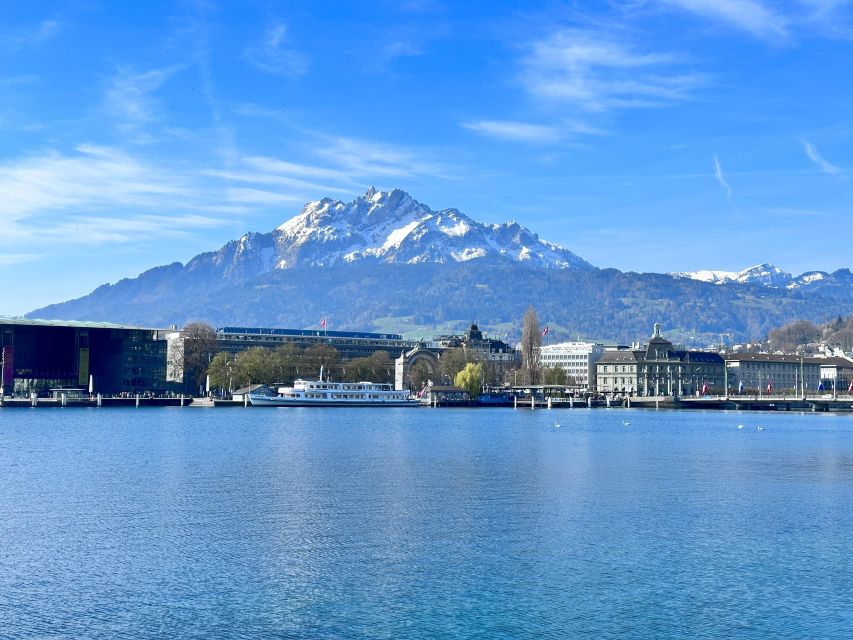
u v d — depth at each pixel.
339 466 150.88
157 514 107.31
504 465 155.00
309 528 100.81
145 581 81.56
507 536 98.25
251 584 81.06
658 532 100.88
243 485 128.62
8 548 91.50
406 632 71.00
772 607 76.62
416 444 194.38
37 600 76.56
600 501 118.75
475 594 79.12
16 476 136.88
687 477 142.75
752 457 175.25
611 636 70.69
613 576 84.38
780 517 109.25
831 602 77.88
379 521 104.75
